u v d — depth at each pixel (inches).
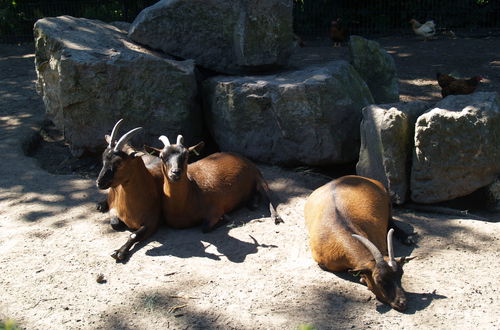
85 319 185.0
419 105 263.9
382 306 185.6
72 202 273.3
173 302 191.8
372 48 352.5
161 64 305.3
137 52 313.4
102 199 276.4
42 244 234.1
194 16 328.2
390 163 255.0
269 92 292.2
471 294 190.4
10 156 327.0
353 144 295.9
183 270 211.5
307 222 228.2
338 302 188.5
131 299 194.7
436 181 250.8
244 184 265.0
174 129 311.7
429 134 245.4
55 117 340.2
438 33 641.6
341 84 295.1
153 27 331.9
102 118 307.3
